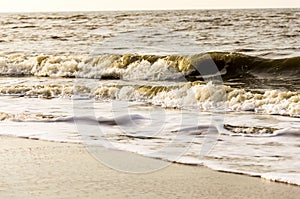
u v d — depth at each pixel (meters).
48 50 41.53
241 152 12.28
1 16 87.81
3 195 9.42
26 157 12.09
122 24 61.31
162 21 63.66
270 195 9.30
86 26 60.84
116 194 9.47
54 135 14.38
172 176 10.55
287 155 11.91
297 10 75.88
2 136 14.42
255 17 65.25
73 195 9.40
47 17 80.19
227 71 28.72
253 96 18.72
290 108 17.30
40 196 9.36
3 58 33.94
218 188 9.75
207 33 48.72
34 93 22.97
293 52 35.50
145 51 31.39
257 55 34.62
